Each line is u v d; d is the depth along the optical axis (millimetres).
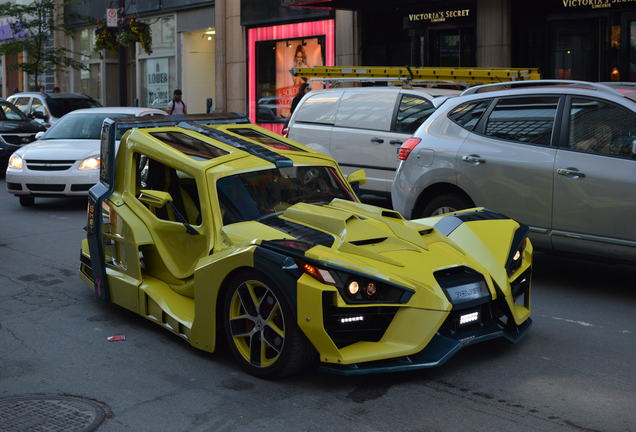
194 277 5258
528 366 5160
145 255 6094
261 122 22641
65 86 33812
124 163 6266
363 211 5492
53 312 6570
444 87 12266
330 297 4488
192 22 25562
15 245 9641
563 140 6996
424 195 7984
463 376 4961
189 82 26359
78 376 5051
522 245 5613
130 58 30828
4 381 4977
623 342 5707
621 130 6680
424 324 4645
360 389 4738
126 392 4758
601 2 14688
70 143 12703
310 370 5059
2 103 18250
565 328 6047
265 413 4402
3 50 28125
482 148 7461
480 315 4988
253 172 5680
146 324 6172
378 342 4695
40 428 4238
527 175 7113
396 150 10898
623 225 6590
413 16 17891
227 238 5230
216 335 5137
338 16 19578
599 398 4617
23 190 12383
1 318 6414
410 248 5047
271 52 22125
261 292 4930
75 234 10383
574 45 15398
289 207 5457
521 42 16125
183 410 4469
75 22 32188
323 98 11984
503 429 4176
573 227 6879
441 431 4152
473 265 5121
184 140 6059
